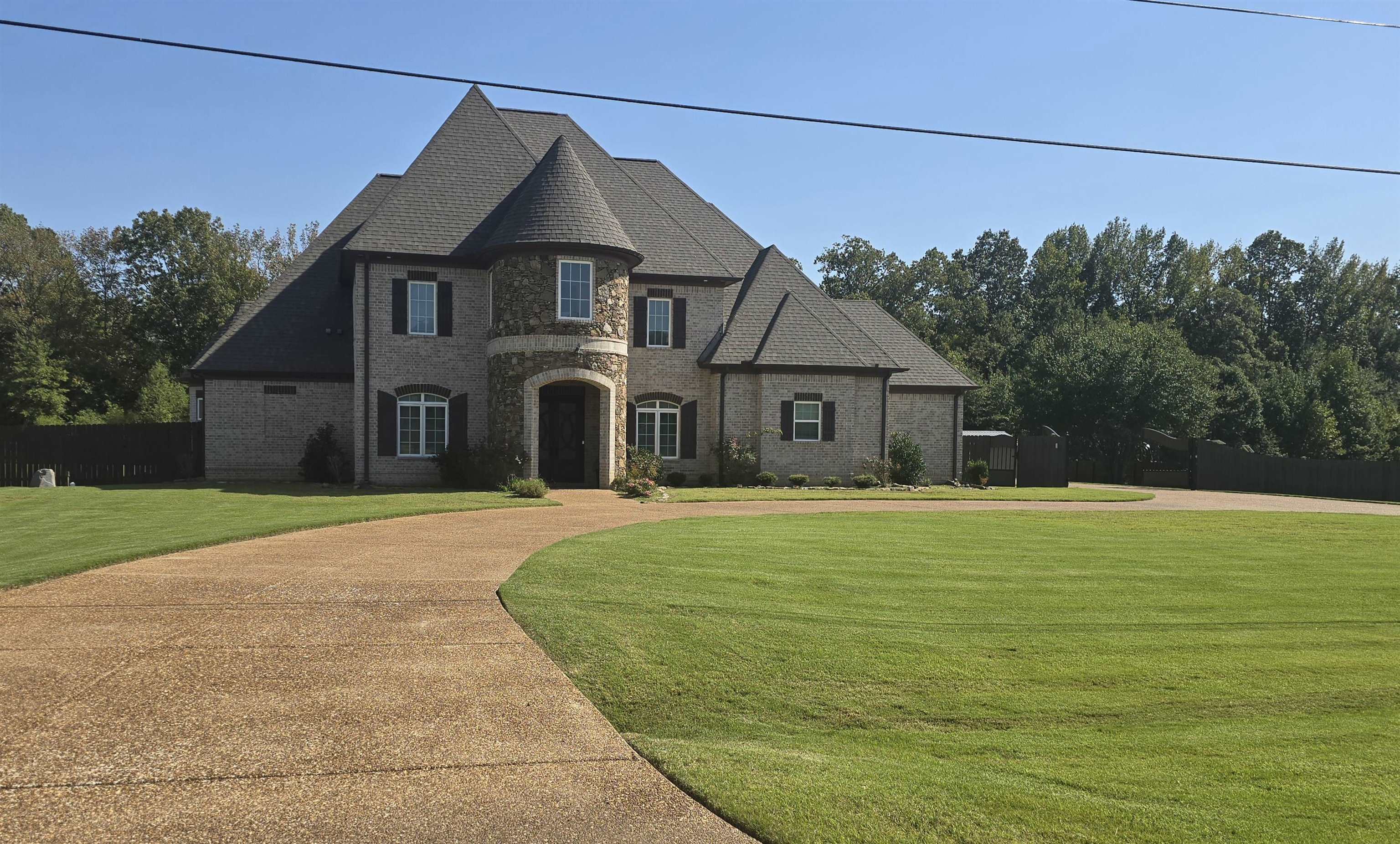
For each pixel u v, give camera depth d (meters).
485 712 5.88
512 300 23.48
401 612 8.30
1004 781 5.27
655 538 13.44
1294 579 11.96
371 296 24.47
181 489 22.52
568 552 11.66
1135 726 6.48
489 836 4.22
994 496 25.17
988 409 50.19
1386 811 4.96
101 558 10.48
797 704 6.70
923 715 6.57
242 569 10.27
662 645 7.63
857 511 19.50
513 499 20.17
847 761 5.54
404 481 24.64
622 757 5.30
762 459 26.83
